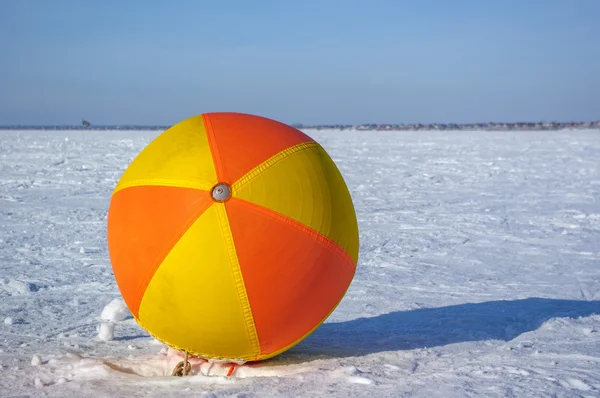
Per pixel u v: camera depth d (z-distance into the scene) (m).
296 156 4.02
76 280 7.11
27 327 5.23
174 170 3.88
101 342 4.82
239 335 3.88
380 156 29.56
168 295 3.79
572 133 60.38
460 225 11.55
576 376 3.58
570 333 4.84
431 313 5.71
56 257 8.46
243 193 3.77
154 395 3.40
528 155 28.83
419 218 12.38
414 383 3.50
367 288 6.86
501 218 12.31
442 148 35.50
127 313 5.67
